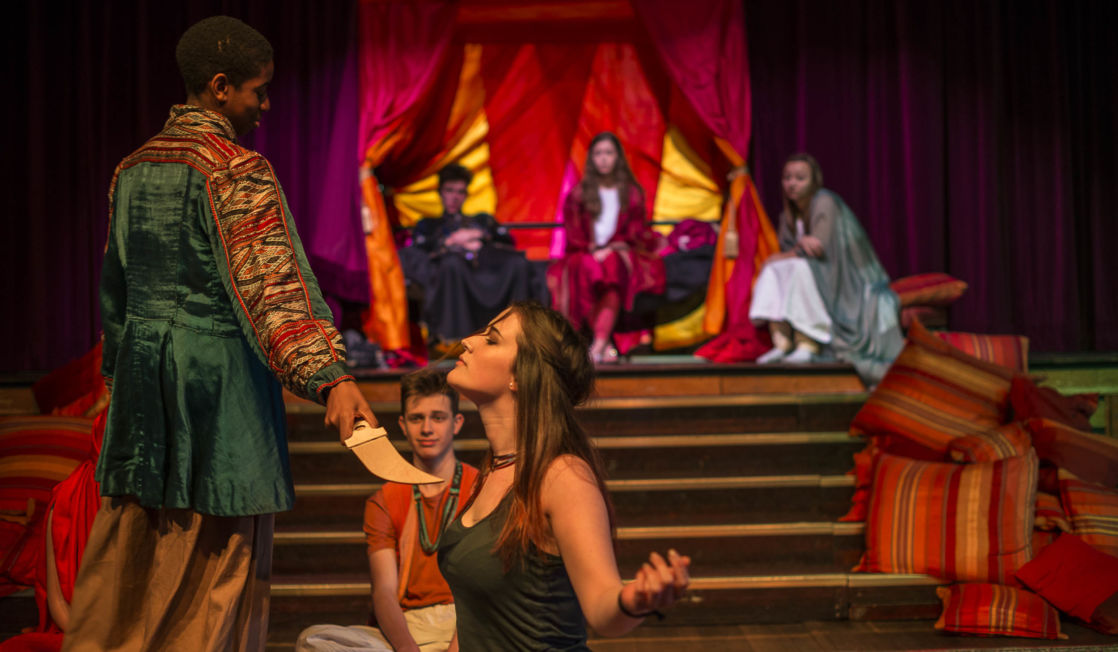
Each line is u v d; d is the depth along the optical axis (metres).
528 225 6.79
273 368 1.59
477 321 5.98
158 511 1.69
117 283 1.77
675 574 1.16
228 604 1.66
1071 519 3.76
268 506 1.70
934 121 6.18
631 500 4.29
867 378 5.18
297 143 6.02
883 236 6.28
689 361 6.14
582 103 6.87
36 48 6.05
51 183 6.08
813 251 5.51
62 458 4.17
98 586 1.68
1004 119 6.30
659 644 3.61
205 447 1.68
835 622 3.81
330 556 4.05
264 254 1.64
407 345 5.86
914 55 6.21
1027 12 6.29
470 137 6.82
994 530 3.69
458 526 1.63
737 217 5.98
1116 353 5.69
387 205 6.70
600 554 1.35
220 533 1.70
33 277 6.02
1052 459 3.92
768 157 6.39
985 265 6.16
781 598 3.84
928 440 4.25
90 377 4.98
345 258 5.76
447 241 6.05
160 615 1.65
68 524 3.12
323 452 4.47
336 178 5.85
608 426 4.70
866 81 6.31
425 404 2.98
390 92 6.00
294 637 3.76
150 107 5.93
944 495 3.84
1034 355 5.33
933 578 3.79
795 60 6.36
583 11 6.77
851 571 3.95
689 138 6.74
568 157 6.86
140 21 5.93
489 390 1.64
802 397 4.72
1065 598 3.49
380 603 2.82
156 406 1.67
